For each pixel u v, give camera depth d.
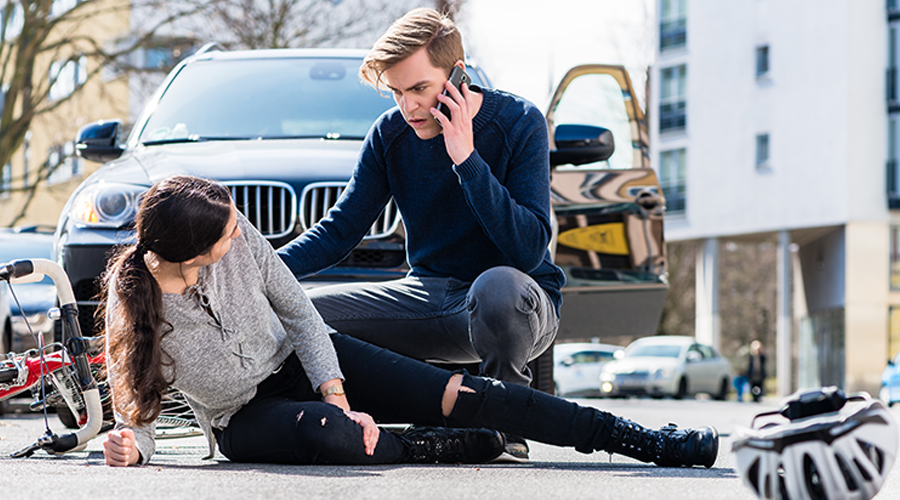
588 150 5.14
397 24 3.30
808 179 31.23
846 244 30.41
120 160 4.94
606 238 5.48
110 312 2.94
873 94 30.55
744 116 32.66
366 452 3.03
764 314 46.34
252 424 3.09
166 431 3.97
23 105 20.17
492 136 3.45
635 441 3.15
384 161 3.62
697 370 26.47
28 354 3.51
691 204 33.78
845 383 30.27
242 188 4.55
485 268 3.59
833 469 2.01
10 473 2.73
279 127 5.22
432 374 3.15
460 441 3.25
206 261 2.82
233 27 19.84
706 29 33.53
